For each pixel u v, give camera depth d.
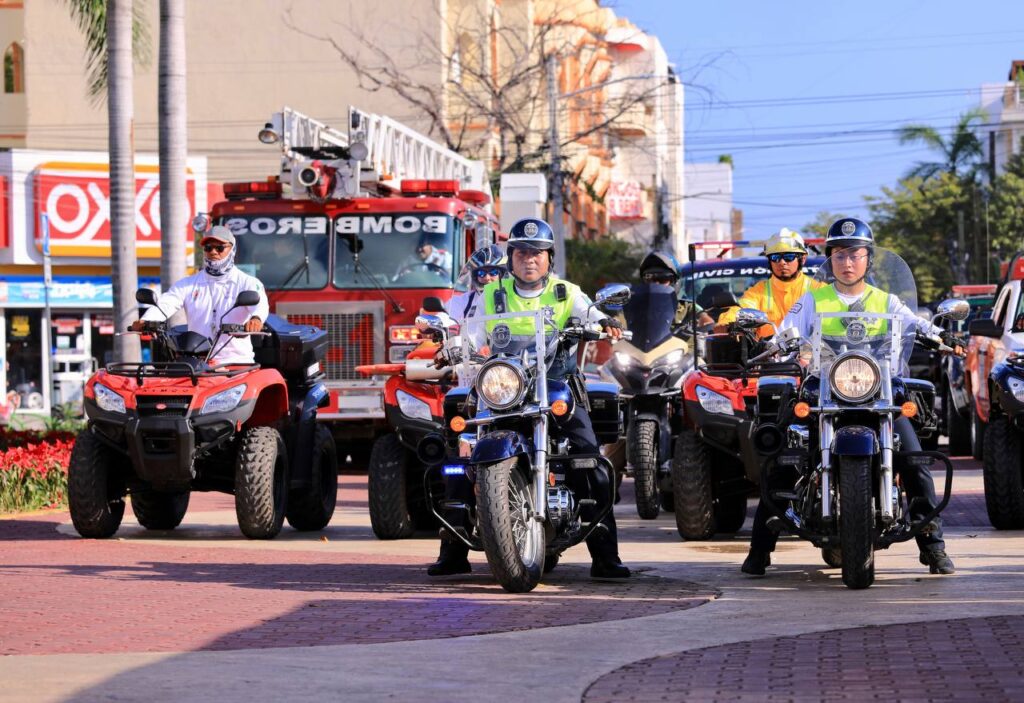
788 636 9.51
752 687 8.01
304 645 9.36
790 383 12.66
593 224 83.19
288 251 24.78
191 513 19.61
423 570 13.27
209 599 11.43
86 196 50.91
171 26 28.38
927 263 94.69
